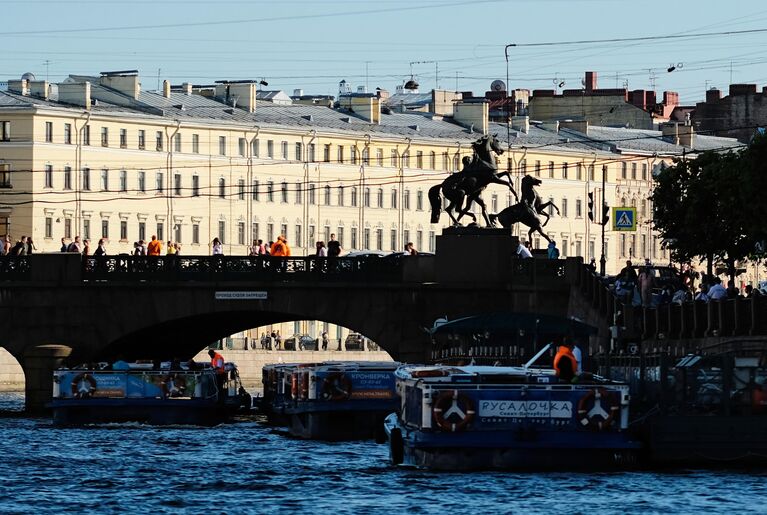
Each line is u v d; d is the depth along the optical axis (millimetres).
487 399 101438
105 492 99688
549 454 101438
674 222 197875
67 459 114500
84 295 157750
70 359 156625
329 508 93562
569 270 153500
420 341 155625
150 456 116562
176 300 157125
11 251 162500
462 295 155375
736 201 176375
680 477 100312
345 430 129375
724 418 101188
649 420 101625
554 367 104250
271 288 156500
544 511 91500
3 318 158000
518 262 154625
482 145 157250
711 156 194500
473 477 100500
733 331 126500
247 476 105750
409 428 105312
